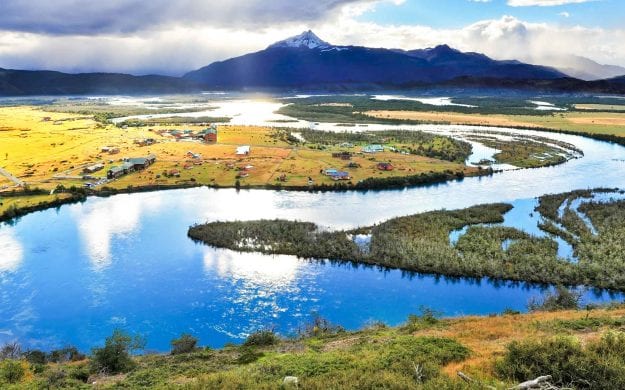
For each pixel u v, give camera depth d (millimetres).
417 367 39750
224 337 81438
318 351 59469
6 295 97875
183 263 113375
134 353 73625
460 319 71500
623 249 110812
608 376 35594
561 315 68188
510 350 41562
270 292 97938
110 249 123312
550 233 129125
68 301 95250
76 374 54969
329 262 112625
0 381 51938
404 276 104438
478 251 113750
